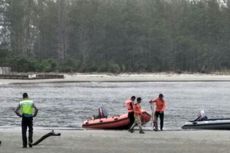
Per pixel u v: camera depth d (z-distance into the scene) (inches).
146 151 1625.2
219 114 3651.6
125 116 2380.7
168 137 2021.4
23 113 1688.0
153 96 5511.8
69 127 2797.7
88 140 1914.4
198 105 4404.5
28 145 1750.7
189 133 2182.6
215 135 2098.9
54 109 3959.2
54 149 1670.8
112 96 5452.8
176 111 3826.3
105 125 2423.7
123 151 1625.2
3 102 4653.1
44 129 2534.5
